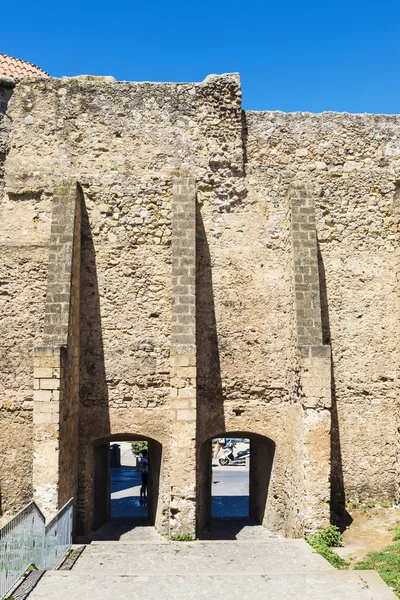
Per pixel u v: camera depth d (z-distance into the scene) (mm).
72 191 14195
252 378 14734
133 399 14297
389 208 15555
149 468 15914
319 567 10609
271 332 14875
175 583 9477
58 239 13633
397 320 15070
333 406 14883
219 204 15211
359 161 15711
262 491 15633
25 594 8852
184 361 13031
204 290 14867
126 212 14852
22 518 9609
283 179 15461
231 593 9031
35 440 12109
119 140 15227
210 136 15336
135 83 15414
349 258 15312
